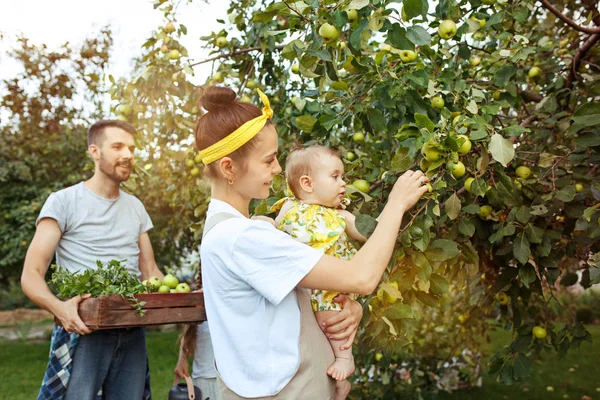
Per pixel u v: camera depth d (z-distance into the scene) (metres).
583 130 2.26
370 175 2.40
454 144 1.66
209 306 1.45
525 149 2.77
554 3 3.26
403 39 1.85
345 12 1.92
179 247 8.49
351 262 1.34
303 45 2.10
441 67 2.45
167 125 3.09
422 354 4.79
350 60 2.09
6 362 7.29
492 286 2.56
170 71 2.99
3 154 8.48
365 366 4.19
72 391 2.42
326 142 2.70
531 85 3.44
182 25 3.08
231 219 1.43
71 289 2.30
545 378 6.02
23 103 8.96
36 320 11.63
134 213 2.93
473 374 5.51
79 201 2.69
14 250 8.26
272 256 1.35
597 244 2.43
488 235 2.35
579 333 2.53
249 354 1.36
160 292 2.38
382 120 2.14
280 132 3.18
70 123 9.14
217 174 1.52
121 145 2.75
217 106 1.53
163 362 7.18
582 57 2.93
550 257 2.31
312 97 2.74
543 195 2.20
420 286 1.85
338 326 1.63
